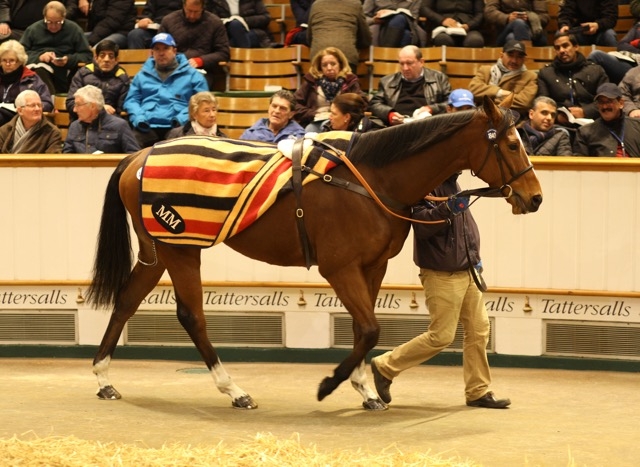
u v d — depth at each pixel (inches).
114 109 401.4
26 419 239.5
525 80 392.2
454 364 322.7
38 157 321.7
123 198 259.9
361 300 241.9
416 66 383.6
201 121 342.3
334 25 420.5
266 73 442.6
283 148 248.2
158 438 221.6
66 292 327.6
